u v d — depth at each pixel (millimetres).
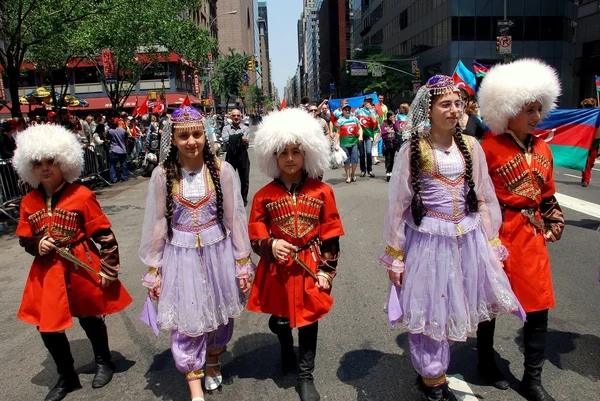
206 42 21828
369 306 4598
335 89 95125
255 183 12633
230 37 103375
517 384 3199
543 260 2957
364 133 12258
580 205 8492
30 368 3777
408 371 3461
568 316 4227
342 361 3625
